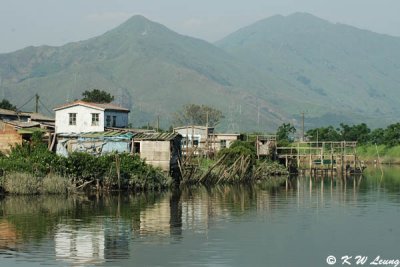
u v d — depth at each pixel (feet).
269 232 136.87
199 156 291.38
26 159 200.54
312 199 202.49
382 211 172.76
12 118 278.87
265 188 244.63
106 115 275.18
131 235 131.44
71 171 199.82
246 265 108.47
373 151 479.82
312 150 404.16
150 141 231.09
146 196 200.75
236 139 341.62
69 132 268.41
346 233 136.87
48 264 107.55
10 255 113.29
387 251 120.26
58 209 165.89
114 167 203.92
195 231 136.77
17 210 162.91
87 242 123.95
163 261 110.01
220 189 235.61
